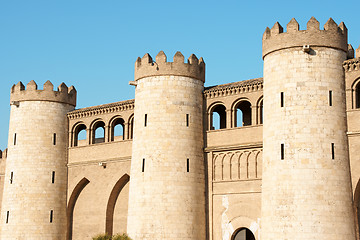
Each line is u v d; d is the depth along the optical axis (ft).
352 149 205.16
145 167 237.66
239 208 229.66
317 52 209.26
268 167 209.56
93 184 275.80
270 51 216.54
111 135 274.57
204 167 242.17
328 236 195.62
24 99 292.40
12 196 283.59
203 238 236.02
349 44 235.81
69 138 290.15
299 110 205.57
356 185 202.59
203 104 248.32
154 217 231.09
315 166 200.64
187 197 234.17
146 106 243.81
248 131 232.53
